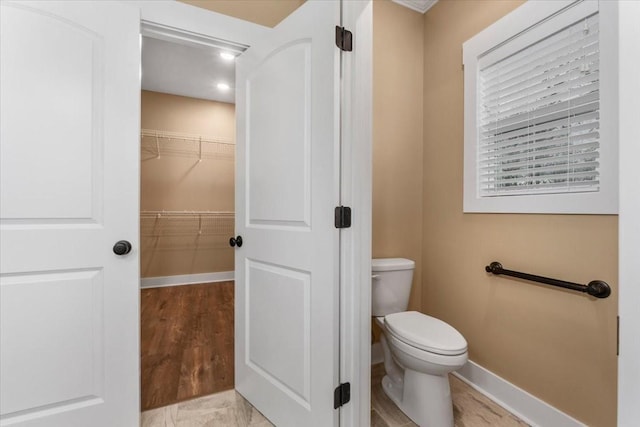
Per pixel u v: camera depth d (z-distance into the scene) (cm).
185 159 414
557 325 142
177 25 148
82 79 127
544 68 149
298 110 134
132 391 137
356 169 126
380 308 188
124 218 134
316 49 126
